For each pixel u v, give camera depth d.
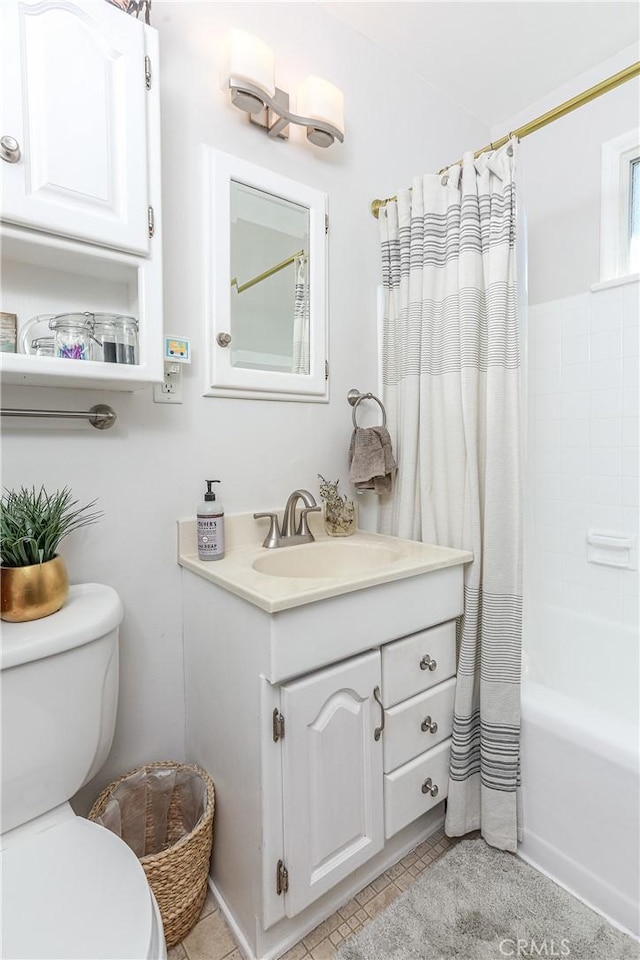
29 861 0.73
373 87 1.71
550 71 1.84
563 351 1.87
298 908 0.99
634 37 1.67
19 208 0.84
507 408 1.30
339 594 1.01
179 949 1.04
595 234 1.80
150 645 1.25
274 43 1.45
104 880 0.70
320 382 1.55
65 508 1.04
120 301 1.15
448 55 1.76
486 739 1.27
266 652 0.93
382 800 1.16
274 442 1.48
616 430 1.72
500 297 1.30
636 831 1.03
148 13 1.08
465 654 1.31
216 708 1.13
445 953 1.02
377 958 1.01
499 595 1.28
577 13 1.56
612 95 1.76
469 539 1.35
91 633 0.89
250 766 0.99
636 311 1.66
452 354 1.39
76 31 0.90
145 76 1.00
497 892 1.15
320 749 1.02
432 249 1.46
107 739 0.98
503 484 1.29
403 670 1.19
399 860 1.26
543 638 1.87
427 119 1.90
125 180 0.97
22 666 0.80
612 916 1.07
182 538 1.28
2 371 0.85
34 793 0.84
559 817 1.17
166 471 1.26
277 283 1.46
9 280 1.01
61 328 0.97
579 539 1.83
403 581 1.16
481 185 1.36
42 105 0.87
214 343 1.32
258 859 0.97
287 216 1.47
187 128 1.27
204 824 1.08
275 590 0.96
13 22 0.83
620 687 1.65
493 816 1.26
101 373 0.95
